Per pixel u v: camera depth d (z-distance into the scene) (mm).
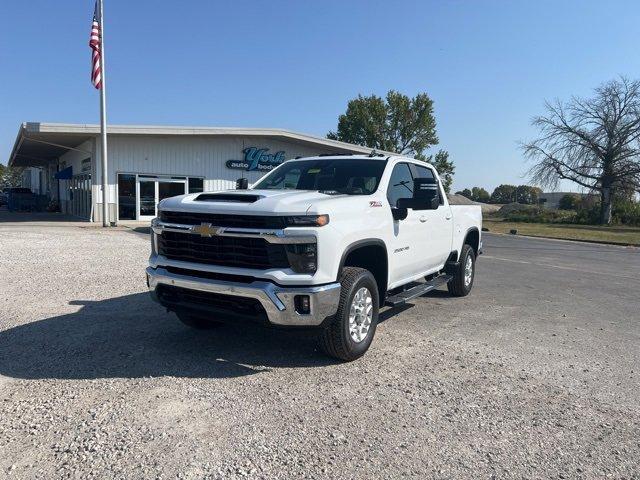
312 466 3174
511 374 4898
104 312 6688
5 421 3637
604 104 51031
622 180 50062
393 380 4629
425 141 67688
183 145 26031
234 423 3697
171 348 5312
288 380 4551
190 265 4820
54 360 4879
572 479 3137
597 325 6984
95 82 20562
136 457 3205
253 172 27922
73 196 31328
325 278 4520
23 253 11812
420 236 6414
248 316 4527
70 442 3367
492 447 3490
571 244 23969
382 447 3430
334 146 29297
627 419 4008
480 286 9977
